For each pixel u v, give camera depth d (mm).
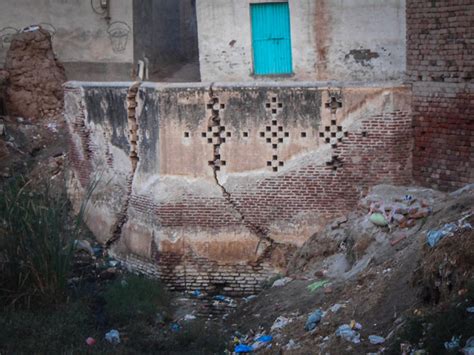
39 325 16359
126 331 16656
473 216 14289
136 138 19672
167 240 19250
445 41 17359
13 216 17234
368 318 14102
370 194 17875
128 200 20000
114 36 24422
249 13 19703
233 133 18875
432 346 12148
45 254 17188
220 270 19250
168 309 18094
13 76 24672
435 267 13445
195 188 19141
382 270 15336
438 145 17750
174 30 26047
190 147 19062
